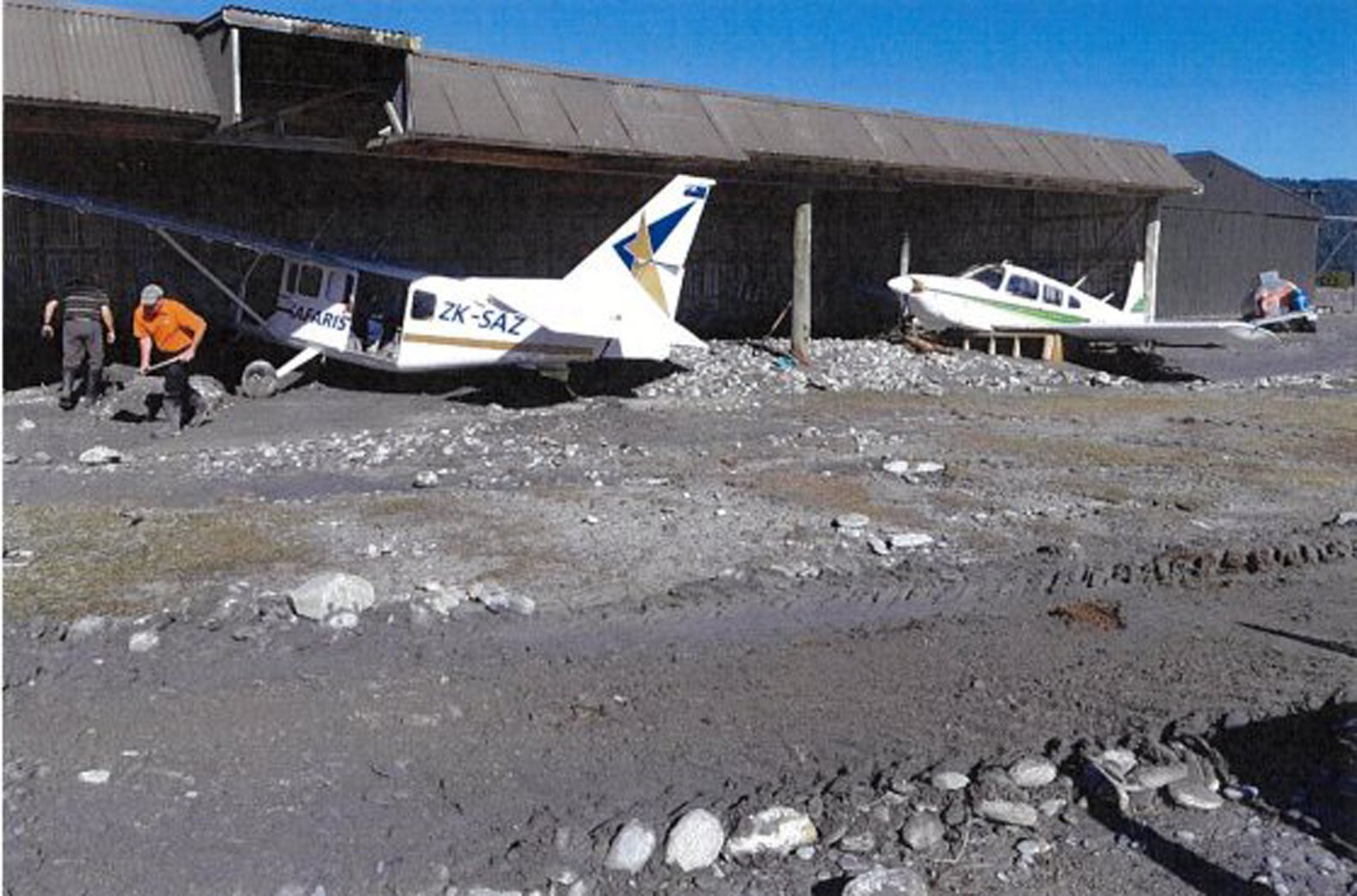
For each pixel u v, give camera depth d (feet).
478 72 60.54
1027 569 27.02
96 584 23.13
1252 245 127.75
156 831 13.53
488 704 17.93
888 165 73.46
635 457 41.22
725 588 24.80
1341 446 47.34
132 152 60.75
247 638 20.35
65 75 46.91
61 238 58.85
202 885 12.46
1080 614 23.38
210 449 41.32
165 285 62.13
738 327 88.63
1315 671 19.98
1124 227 97.40
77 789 14.42
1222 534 31.07
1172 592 25.41
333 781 15.05
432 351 54.03
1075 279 101.81
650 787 15.24
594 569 25.99
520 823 14.17
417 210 71.41
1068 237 101.86
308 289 56.13
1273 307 109.81
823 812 14.65
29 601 21.80
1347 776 15.83
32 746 15.64
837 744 16.71
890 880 12.31
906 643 21.38
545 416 49.90
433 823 14.08
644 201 80.23
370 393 55.16
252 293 64.39
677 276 61.21
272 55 53.16
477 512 31.58
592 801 14.76
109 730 16.31
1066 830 14.39
